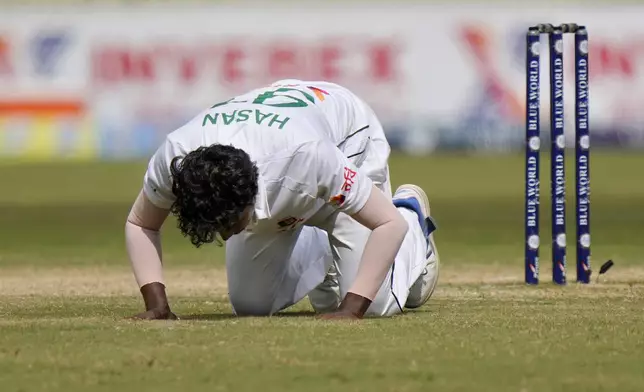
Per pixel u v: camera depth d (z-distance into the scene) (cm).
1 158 10106
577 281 2811
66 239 4784
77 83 10050
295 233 1977
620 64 10125
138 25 10012
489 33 10125
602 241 4459
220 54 10019
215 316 2036
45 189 8044
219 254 4019
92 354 1526
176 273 3244
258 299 2023
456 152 10275
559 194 2750
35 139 10106
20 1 10981
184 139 1756
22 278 3056
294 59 10044
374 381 1344
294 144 1730
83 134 10100
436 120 10206
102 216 6062
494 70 10169
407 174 8956
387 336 1680
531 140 2755
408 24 10119
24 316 2020
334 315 1855
